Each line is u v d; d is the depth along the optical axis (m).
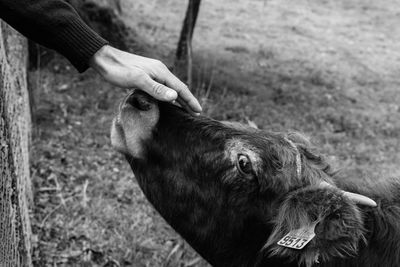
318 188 2.59
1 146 2.49
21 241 3.12
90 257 4.76
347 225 2.42
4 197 2.44
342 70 12.88
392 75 13.27
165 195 2.86
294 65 12.23
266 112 8.82
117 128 2.76
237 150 2.71
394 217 2.83
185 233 2.93
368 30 17.14
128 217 5.46
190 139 2.77
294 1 18.88
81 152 6.55
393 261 2.76
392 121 9.98
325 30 16.25
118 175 6.23
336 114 9.59
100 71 2.41
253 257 2.84
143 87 2.45
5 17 2.12
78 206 5.44
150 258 4.95
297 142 2.97
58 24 2.18
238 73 10.44
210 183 2.76
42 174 5.89
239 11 16.16
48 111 7.33
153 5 14.14
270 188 2.68
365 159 7.92
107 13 9.46
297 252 2.44
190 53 8.80
